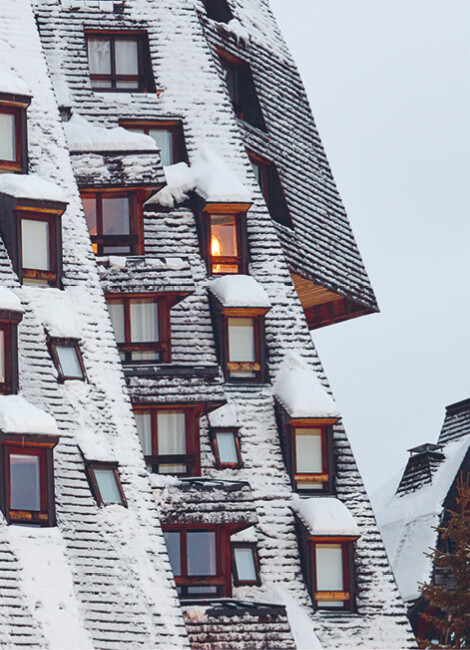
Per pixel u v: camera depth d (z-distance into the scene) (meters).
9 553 79.62
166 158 106.69
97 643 79.62
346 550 97.94
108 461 84.19
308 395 100.12
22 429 81.19
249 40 114.12
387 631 96.94
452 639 83.19
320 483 100.00
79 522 82.38
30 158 92.12
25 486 81.69
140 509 84.31
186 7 110.19
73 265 89.56
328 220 113.19
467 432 125.38
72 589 80.44
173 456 97.12
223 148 106.56
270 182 111.06
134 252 101.19
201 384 96.88
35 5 108.25
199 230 103.69
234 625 89.31
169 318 99.62
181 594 92.25
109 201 101.38
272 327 102.38
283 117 114.00
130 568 82.25
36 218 88.62
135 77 108.12
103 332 88.38
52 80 106.06
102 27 107.94
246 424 100.00
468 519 84.56
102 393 86.50
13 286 87.06
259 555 97.00
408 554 114.94
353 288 112.31
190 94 107.62
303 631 95.31
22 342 85.75
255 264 104.06
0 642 77.25
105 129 102.75
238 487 93.44
